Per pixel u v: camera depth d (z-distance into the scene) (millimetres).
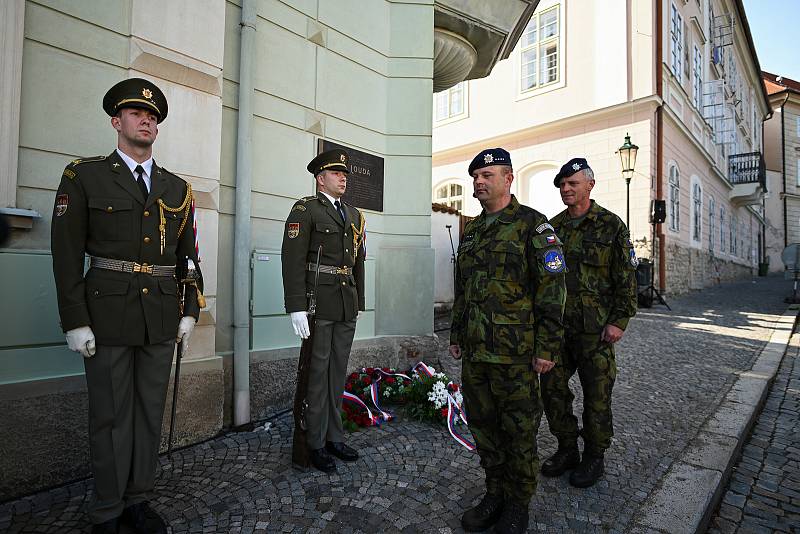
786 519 2359
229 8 3346
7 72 2301
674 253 12484
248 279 3322
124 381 2008
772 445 3271
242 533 2006
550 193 13109
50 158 2469
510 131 13742
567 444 2668
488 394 2145
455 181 15516
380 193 4449
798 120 30750
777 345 6223
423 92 4566
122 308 1964
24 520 2094
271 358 3500
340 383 2816
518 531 1983
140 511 2039
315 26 3918
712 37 17516
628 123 11477
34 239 2414
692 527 2074
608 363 2547
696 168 15133
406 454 2822
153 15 2811
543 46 13086
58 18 2492
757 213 28328
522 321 2043
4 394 2266
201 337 3014
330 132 4039
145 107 2035
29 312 2367
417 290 4469
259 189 3531
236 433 3125
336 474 2557
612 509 2252
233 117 3367
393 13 4590
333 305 2695
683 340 6492
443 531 2055
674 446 3002
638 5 11250
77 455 2482
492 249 2109
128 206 2016
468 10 4898
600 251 2582
